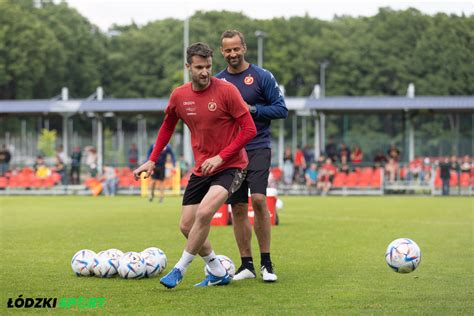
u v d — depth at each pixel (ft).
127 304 28.14
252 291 30.83
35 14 298.35
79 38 293.84
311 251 44.68
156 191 133.39
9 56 270.87
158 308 27.40
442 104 134.92
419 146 146.10
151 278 33.91
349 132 227.81
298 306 27.78
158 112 143.64
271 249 45.78
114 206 94.63
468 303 28.43
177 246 47.50
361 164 132.36
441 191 128.36
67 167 139.13
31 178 135.54
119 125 177.37
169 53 293.84
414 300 28.99
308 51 276.62
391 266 33.68
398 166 132.26
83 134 271.49
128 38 301.22
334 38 277.85
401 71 247.50
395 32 260.83
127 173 137.18
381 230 59.36
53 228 61.31
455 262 39.93
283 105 34.40
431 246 47.80
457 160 133.59
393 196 124.67
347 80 268.62
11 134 260.83
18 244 48.98
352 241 50.65
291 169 134.10
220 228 60.18
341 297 29.55
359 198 117.60
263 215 33.42
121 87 294.87
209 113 30.53
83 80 291.79
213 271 31.94
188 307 27.58
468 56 210.59
